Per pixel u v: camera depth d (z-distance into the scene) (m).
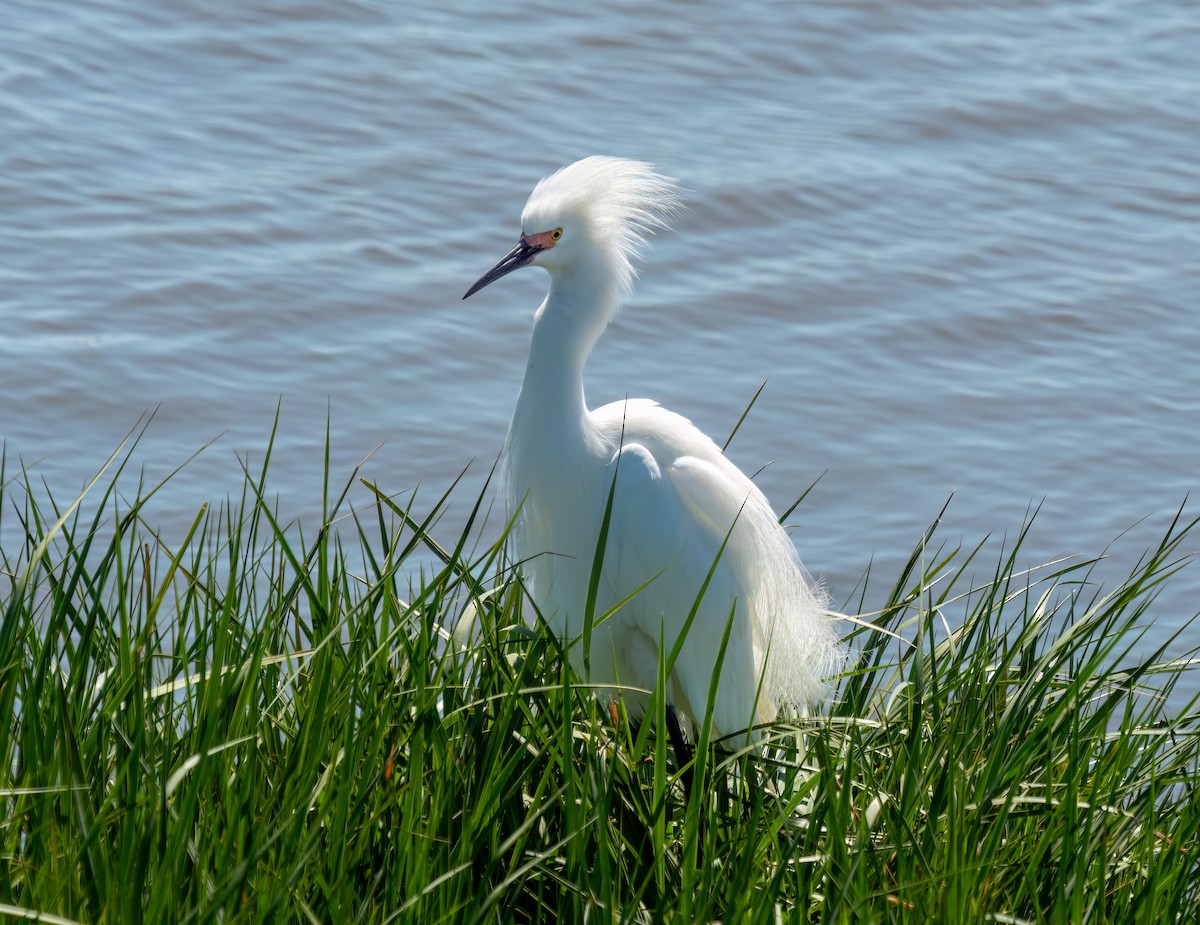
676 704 8.02
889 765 6.30
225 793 5.05
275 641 5.76
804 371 14.36
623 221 7.65
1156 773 6.38
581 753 5.79
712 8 20.73
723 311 15.10
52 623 5.27
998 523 12.58
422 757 5.28
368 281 14.93
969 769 6.00
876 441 13.50
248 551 6.79
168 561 10.62
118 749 5.08
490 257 15.43
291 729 5.69
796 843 5.62
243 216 15.63
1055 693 6.78
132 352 13.59
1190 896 5.86
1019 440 13.66
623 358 14.36
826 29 20.45
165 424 12.84
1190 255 16.50
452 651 5.88
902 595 7.88
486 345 14.25
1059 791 5.93
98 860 4.57
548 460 7.53
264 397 13.31
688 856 5.18
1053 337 15.12
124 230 15.23
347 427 13.05
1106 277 16.02
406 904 4.64
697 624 7.48
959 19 21.16
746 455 13.23
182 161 16.47
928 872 5.23
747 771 6.17
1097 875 5.49
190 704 5.39
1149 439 13.72
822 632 7.54
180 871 4.68
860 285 15.58
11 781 5.09
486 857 5.44
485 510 12.18
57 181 15.84
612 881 5.39
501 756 5.47
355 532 11.65
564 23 20.06
